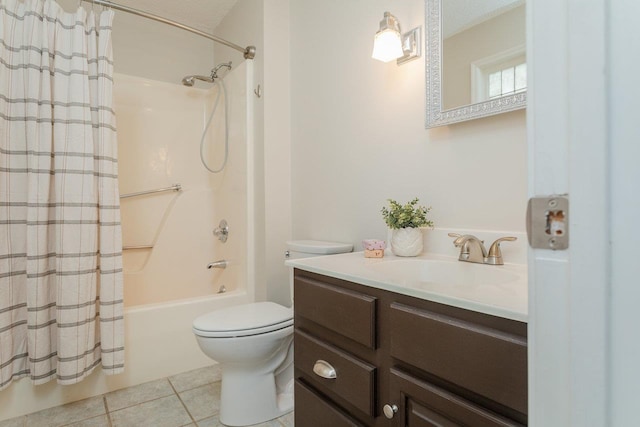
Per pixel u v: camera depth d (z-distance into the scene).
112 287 1.57
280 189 2.03
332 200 1.76
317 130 1.85
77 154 1.49
